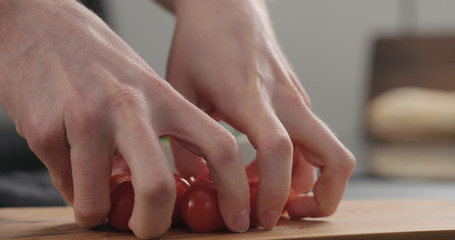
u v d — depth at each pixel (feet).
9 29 1.36
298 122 1.57
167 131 1.36
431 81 6.61
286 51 7.68
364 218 1.67
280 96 1.59
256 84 1.56
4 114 2.85
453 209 1.85
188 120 1.36
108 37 1.40
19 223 1.69
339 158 1.55
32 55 1.35
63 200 2.20
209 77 1.63
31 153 2.79
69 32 1.36
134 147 1.27
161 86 1.37
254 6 1.80
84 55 1.34
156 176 1.25
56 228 1.59
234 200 1.39
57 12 1.38
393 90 6.72
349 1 7.59
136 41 6.83
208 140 1.36
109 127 1.31
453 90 6.53
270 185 1.43
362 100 7.44
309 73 7.75
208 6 1.75
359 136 7.16
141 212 1.29
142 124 1.29
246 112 1.51
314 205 1.61
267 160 1.43
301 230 1.47
